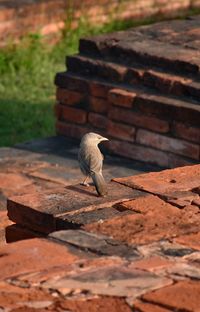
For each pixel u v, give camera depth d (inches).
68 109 559.5
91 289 268.7
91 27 872.3
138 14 916.0
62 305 259.1
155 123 514.6
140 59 535.2
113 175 506.0
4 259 286.0
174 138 509.4
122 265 284.2
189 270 282.8
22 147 554.6
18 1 829.8
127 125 528.1
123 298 264.1
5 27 808.9
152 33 573.6
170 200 339.3
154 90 522.9
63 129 566.6
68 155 542.3
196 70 514.6
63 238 302.2
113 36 562.9
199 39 563.2
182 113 502.3
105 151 541.0
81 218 319.9
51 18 843.4
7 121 691.4
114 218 319.9
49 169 520.7
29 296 264.1
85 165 365.4
